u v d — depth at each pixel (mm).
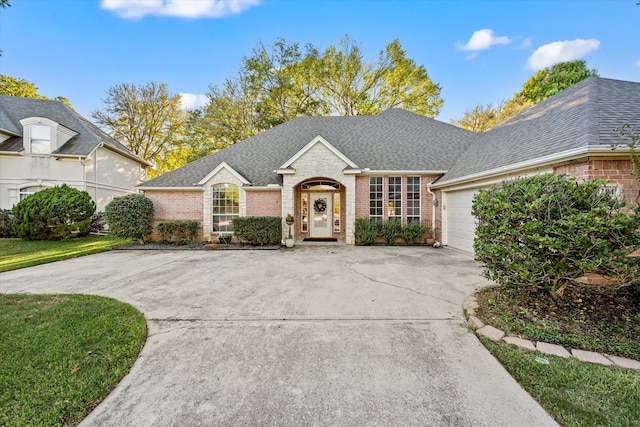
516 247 4266
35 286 6516
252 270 8062
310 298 5543
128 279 7109
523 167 7680
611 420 2314
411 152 14867
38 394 2666
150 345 3695
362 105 26609
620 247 3836
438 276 7238
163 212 14492
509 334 3811
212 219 14328
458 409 2502
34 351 3434
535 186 4348
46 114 19344
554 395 2623
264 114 26922
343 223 15586
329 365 3215
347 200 13539
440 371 3082
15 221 13430
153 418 2420
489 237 4785
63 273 7797
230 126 27094
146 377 3006
